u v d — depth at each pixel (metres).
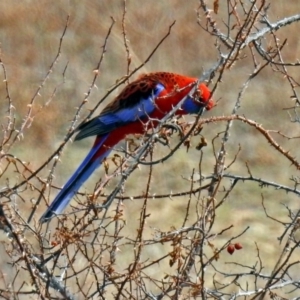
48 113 19.67
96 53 23.05
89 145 19.19
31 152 18.88
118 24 22.44
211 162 18.48
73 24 23.92
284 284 7.62
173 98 9.23
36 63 22.45
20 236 6.77
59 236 6.99
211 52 23.06
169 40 23.17
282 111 20.81
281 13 22.05
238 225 16.53
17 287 11.44
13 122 8.28
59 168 18.28
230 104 21.17
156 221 16.28
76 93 20.78
